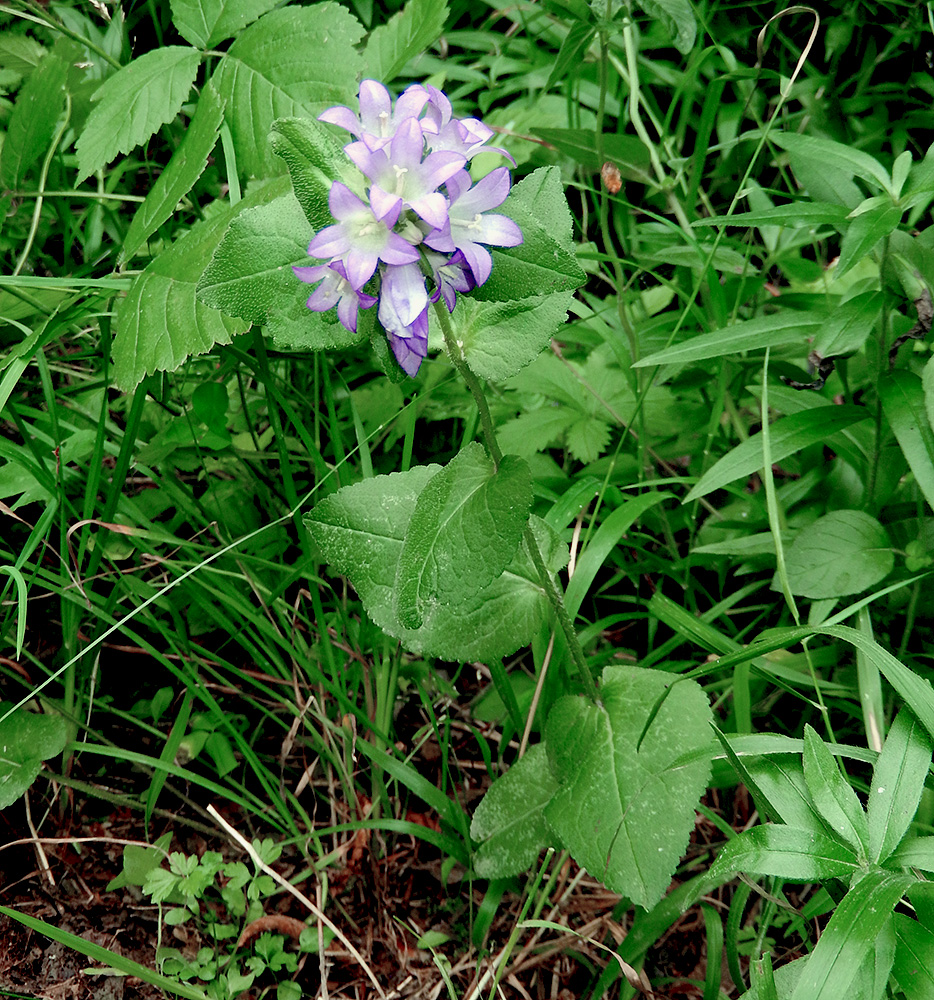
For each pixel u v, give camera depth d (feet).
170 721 1.97
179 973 1.70
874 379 1.96
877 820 1.43
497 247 1.43
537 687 1.81
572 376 2.18
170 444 1.96
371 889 1.84
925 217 2.31
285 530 2.06
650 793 1.63
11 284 1.84
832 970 1.33
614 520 1.84
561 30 2.73
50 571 1.95
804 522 2.01
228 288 1.48
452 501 1.55
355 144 1.35
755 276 2.18
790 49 2.72
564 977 1.79
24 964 1.70
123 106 1.96
